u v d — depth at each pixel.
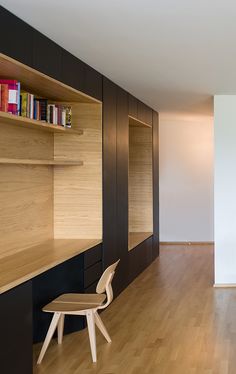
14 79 3.55
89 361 3.50
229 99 5.94
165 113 8.05
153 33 3.46
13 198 3.89
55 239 4.68
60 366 3.41
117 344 3.86
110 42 3.70
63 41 3.67
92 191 4.68
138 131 7.45
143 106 6.78
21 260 3.54
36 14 3.07
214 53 4.01
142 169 7.49
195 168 9.45
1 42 2.93
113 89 5.20
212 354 3.63
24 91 4.02
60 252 3.90
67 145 4.69
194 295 5.50
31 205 4.22
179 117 8.66
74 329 4.20
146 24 3.26
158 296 5.45
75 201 4.70
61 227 4.73
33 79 3.56
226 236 5.93
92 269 4.39
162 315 4.70
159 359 3.54
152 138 7.45
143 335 4.09
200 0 2.81
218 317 4.62
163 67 4.52
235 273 5.93
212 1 2.82
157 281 6.23
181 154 9.48
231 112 5.93
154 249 7.76
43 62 3.49
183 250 8.82
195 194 9.47
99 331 4.20
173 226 9.53
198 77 4.96
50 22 3.23
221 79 5.05
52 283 4.04
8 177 3.81
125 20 3.19
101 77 4.79
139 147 7.48
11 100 3.25
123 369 3.35
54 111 4.09
